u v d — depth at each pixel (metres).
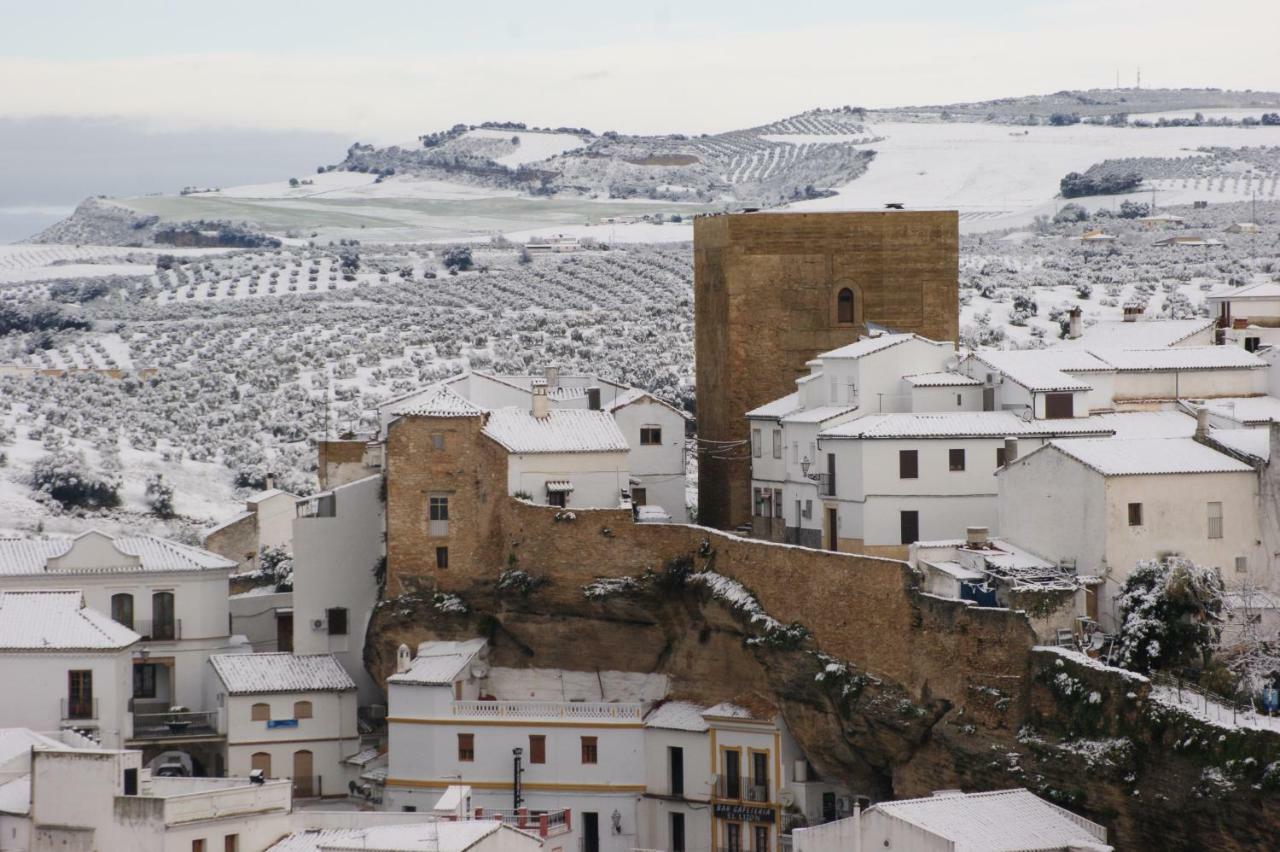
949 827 108.81
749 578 140.62
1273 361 151.88
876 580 129.25
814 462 149.25
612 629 150.88
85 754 121.44
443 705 150.00
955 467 141.38
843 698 130.00
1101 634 121.75
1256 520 127.12
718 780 141.12
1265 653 114.50
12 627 156.00
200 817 121.00
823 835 115.19
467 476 157.12
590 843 146.75
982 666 121.31
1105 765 111.62
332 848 118.69
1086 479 125.44
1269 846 102.81
